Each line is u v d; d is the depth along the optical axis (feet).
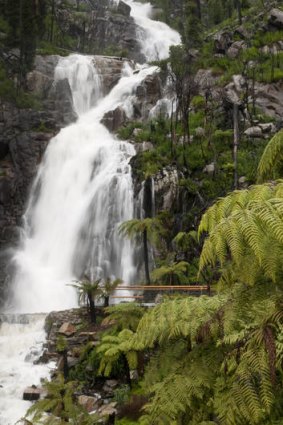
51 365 42.75
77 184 84.69
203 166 71.31
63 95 111.45
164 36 179.52
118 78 123.54
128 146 88.28
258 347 9.59
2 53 117.19
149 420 11.92
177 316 12.62
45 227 82.69
